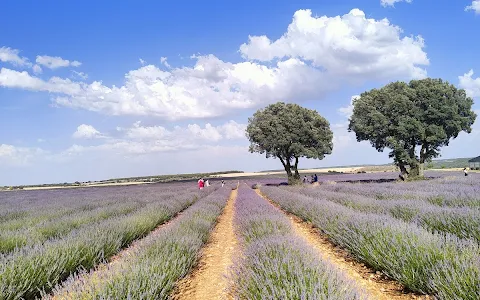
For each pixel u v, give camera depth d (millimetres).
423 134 28719
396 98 30219
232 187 44219
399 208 8891
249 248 5492
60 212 13773
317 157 37531
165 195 22688
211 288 4898
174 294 4719
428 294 4000
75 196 27891
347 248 6477
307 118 38750
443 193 11695
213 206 14125
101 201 19844
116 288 3652
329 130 39188
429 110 29234
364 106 32219
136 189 38312
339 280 3459
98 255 6090
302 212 11297
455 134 30203
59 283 5051
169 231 7305
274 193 20953
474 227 5473
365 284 4652
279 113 37844
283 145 37094
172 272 4891
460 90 30281
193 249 6406
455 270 3705
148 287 3896
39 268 4828
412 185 20203
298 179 38781
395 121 30906
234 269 4551
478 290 3205
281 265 3916
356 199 12375
